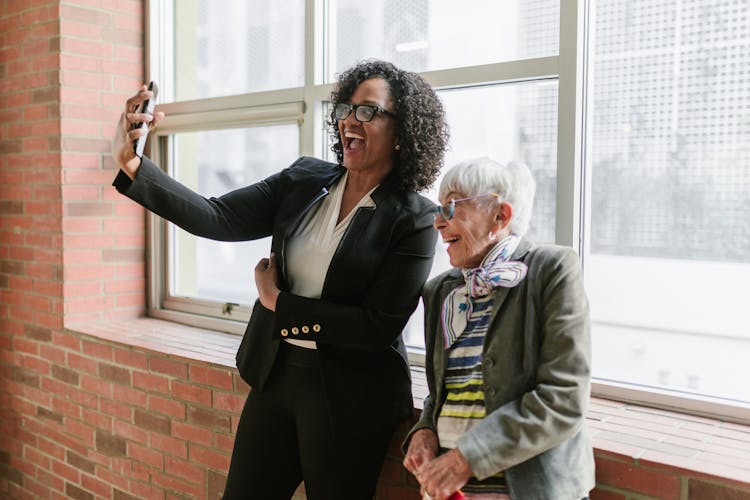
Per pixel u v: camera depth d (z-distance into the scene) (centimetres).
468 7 233
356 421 182
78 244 324
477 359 152
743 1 182
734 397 189
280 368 192
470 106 234
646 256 201
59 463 327
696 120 191
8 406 356
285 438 195
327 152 279
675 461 158
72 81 319
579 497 145
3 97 347
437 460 142
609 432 178
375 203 185
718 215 189
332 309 177
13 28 338
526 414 138
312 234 192
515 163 156
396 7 253
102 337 299
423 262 182
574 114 206
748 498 147
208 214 196
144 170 188
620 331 206
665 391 198
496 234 153
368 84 184
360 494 186
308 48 275
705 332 192
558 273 145
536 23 219
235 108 305
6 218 350
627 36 201
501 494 145
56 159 319
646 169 200
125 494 293
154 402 276
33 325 338
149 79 341
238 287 317
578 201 210
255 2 300
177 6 335
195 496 263
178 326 326
